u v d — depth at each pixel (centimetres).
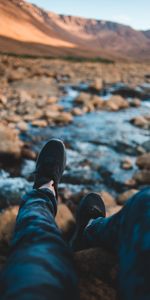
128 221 99
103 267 151
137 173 450
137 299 77
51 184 186
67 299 71
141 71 2055
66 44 6788
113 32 14950
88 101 901
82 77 1440
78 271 149
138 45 14025
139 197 102
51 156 217
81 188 411
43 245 87
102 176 451
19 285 69
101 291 140
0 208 342
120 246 97
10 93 918
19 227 105
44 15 13862
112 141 602
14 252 86
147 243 86
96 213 178
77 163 487
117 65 2519
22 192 383
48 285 70
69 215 302
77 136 614
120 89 1222
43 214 112
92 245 140
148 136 651
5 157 453
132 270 84
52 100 888
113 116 800
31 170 444
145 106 974
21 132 593
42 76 1320
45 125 651
